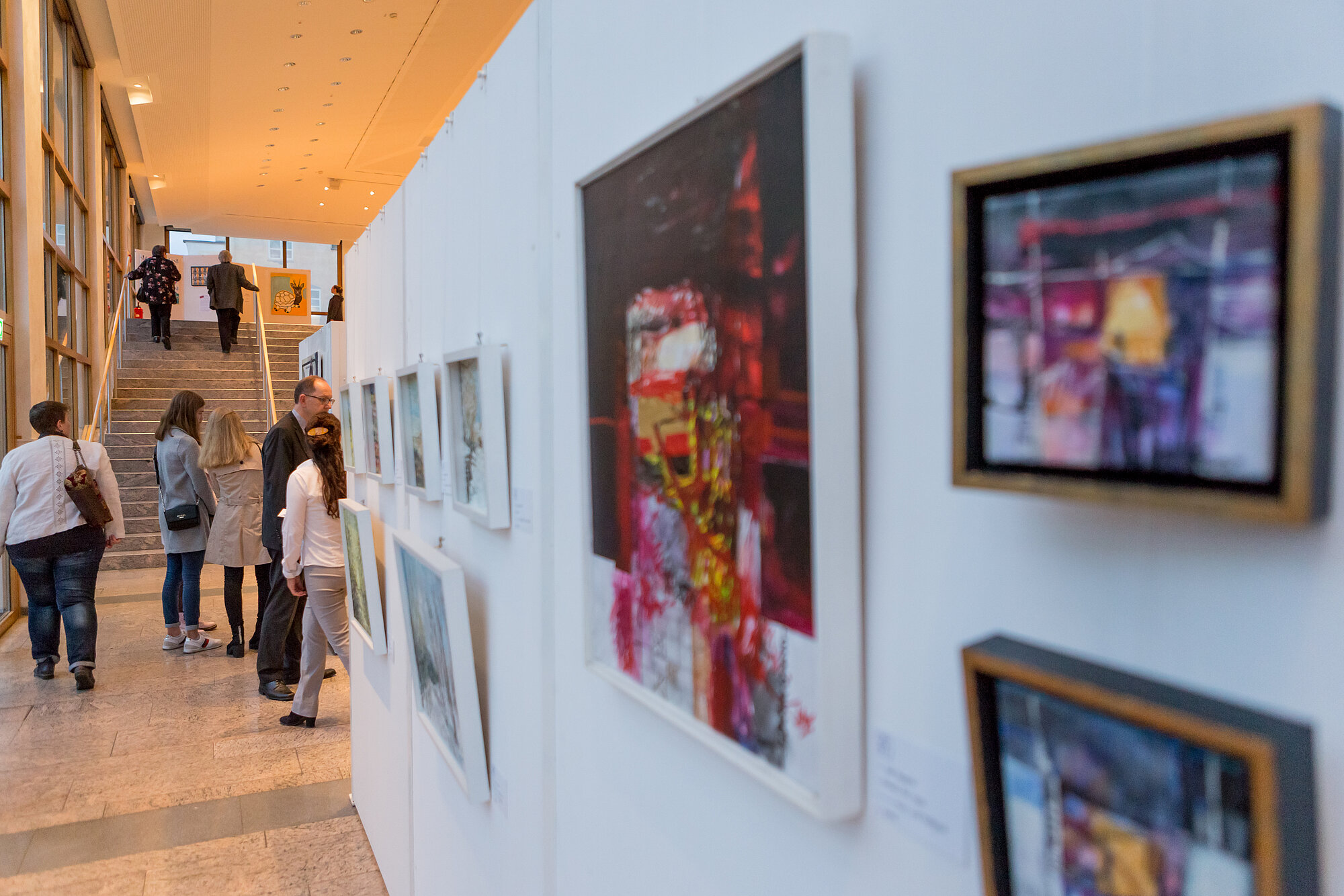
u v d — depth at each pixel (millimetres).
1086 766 540
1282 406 419
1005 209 554
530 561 1785
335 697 5480
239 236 22500
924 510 718
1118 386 493
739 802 1019
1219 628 502
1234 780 456
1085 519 582
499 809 2072
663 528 1107
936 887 715
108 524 5676
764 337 848
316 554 4672
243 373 14609
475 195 2170
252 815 3922
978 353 575
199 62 11219
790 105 786
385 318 3355
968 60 657
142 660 6117
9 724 4898
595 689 1468
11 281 7246
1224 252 441
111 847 3617
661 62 1155
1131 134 538
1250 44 477
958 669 688
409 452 2818
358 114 13555
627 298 1195
